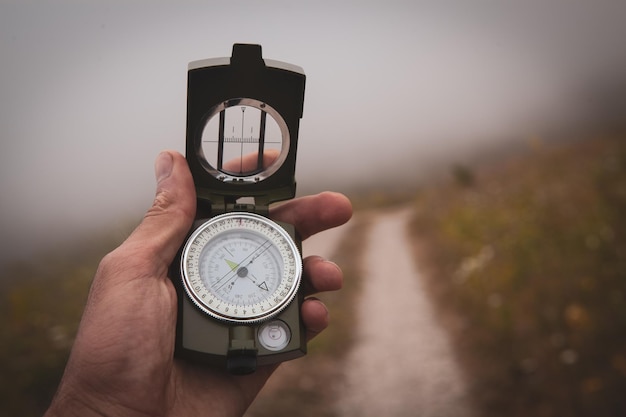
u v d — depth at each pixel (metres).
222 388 0.33
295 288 0.33
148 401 0.29
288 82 0.35
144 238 0.31
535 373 0.75
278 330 0.32
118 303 0.29
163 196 0.33
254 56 0.34
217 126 0.35
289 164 0.36
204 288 0.32
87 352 0.28
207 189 0.35
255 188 0.36
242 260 0.33
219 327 0.31
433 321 0.94
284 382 0.79
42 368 0.77
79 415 0.28
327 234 1.58
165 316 0.30
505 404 0.72
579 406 0.69
